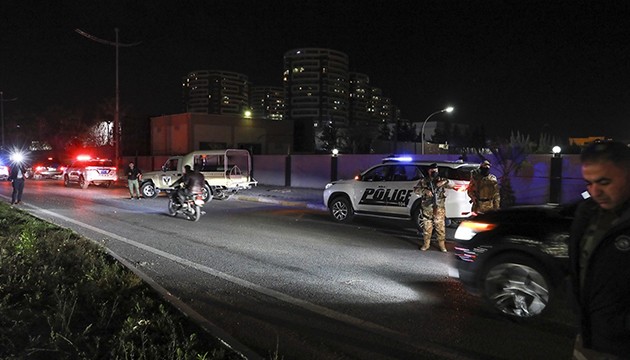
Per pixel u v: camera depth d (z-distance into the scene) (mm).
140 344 4574
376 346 5172
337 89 182750
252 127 48812
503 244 5965
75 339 4605
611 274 2229
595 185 2342
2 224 11391
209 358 4270
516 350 5086
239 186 21219
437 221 10102
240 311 6273
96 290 6125
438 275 8164
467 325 5789
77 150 58344
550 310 5734
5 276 6598
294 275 8133
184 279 7824
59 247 8445
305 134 55188
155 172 21719
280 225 13719
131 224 13766
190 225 13656
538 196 18281
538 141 21609
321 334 5492
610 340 2254
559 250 5598
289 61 182875
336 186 14148
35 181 35000
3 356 4277
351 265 8883
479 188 10016
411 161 12859
